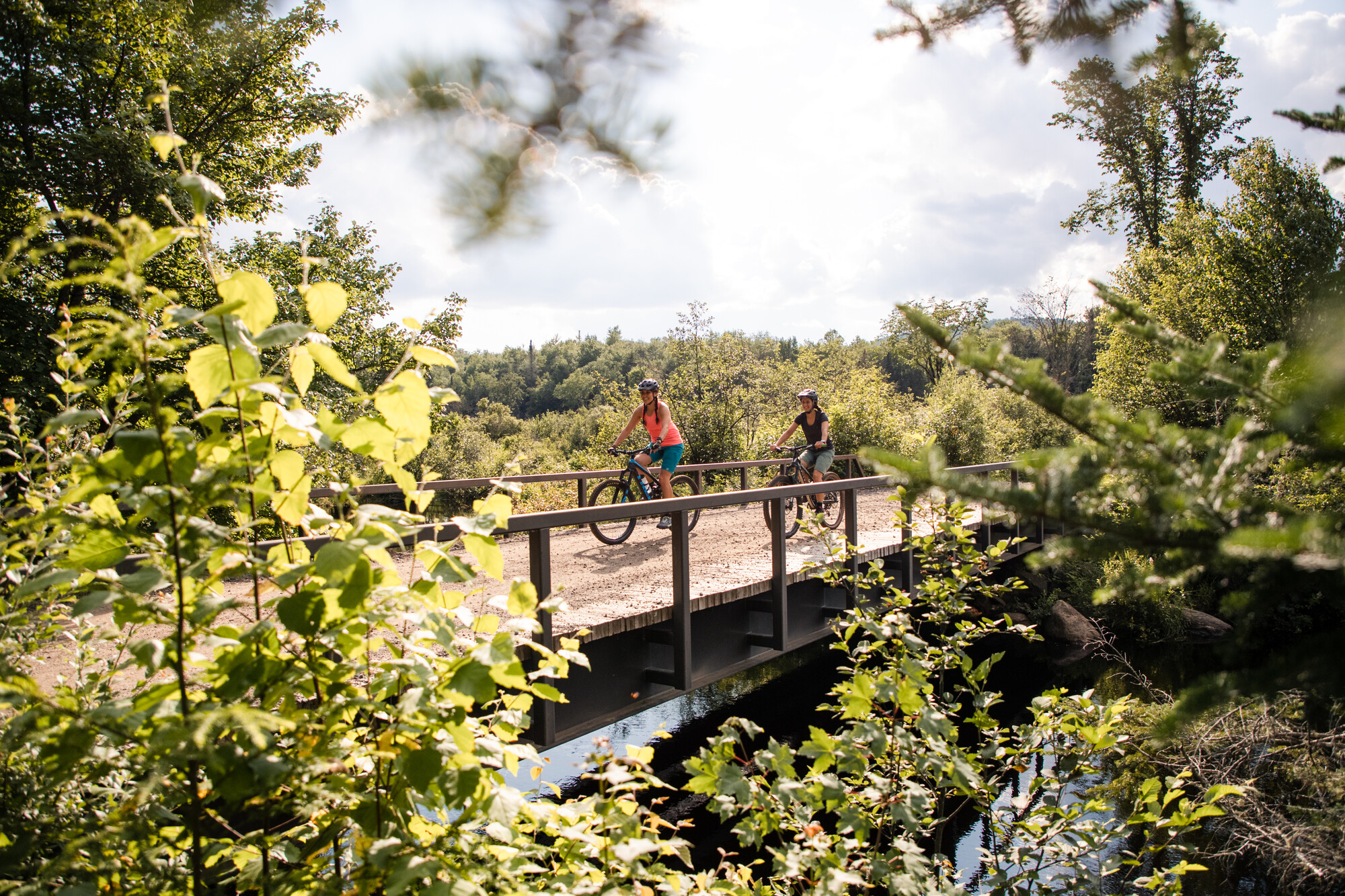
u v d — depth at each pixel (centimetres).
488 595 519
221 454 144
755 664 616
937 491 107
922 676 232
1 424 230
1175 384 128
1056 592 1248
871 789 220
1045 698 286
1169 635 1105
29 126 942
